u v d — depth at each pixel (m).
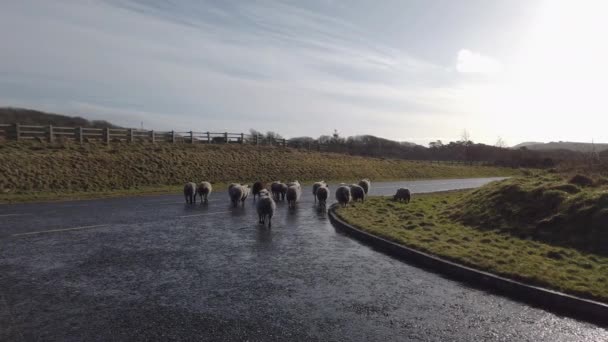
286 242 13.75
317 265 10.96
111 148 36.72
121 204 23.02
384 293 8.82
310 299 8.38
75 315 7.40
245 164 43.41
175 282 9.33
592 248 11.38
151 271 10.16
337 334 6.76
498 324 7.29
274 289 8.95
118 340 6.43
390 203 23.42
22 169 27.62
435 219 17.80
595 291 8.15
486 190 19.12
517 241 12.83
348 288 9.12
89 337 6.52
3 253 11.70
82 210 20.38
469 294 8.83
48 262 10.83
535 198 15.45
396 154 96.81
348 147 85.88
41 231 14.93
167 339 6.48
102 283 9.20
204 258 11.48
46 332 6.69
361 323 7.23
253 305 8.00
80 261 10.97
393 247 12.66
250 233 15.16
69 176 29.12
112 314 7.46
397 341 6.55
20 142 33.00
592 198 13.37
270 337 6.60
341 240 14.20
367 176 52.84
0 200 22.92
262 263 11.07
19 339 6.43
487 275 9.45
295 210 21.78
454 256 10.91
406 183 47.03
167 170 35.72
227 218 18.53
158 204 23.25
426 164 71.56
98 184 29.62
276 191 27.19
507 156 96.62
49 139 35.31
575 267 9.91
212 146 46.47
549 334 6.89
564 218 13.23
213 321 7.20
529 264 10.12
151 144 41.19
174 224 16.78
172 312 7.59
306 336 6.66
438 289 9.14
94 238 13.88
